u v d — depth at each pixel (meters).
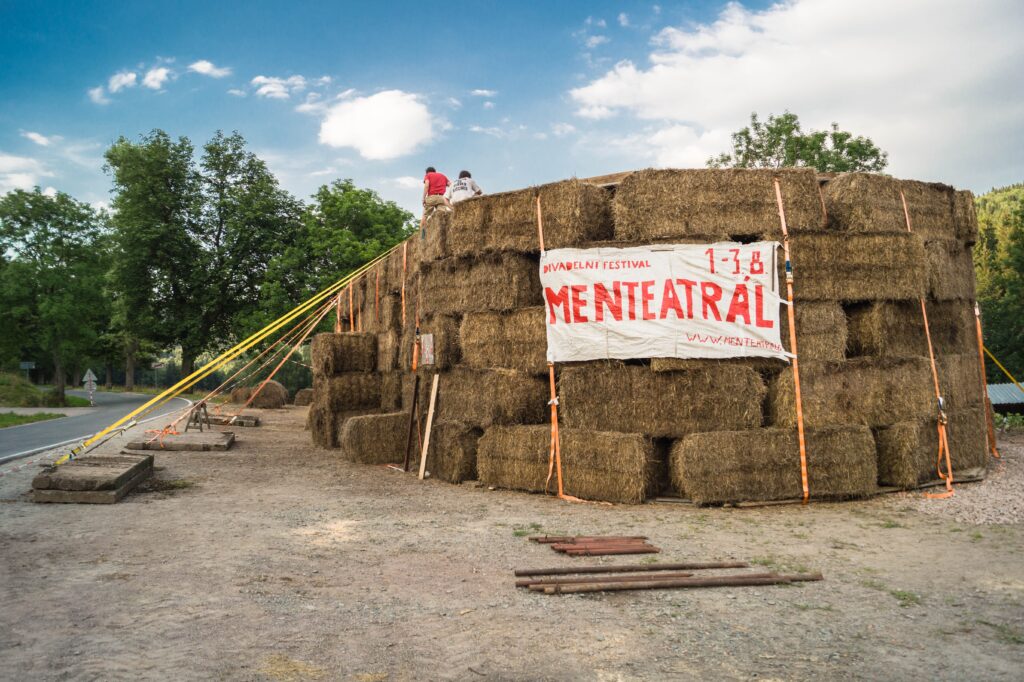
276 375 37.75
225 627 4.33
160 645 4.01
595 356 9.09
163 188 39.28
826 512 7.99
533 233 9.73
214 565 5.74
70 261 42.19
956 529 7.03
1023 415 17.98
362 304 19.34
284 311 36.12
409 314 13.58
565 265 9.33
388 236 37.88
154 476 10.66
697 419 8.62
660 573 5.54
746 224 9.19
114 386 66.94
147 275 39.31
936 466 9.49
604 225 10.04
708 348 8.77
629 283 9.05
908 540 6.61
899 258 9.30
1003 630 4.30
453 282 10.80
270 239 39.88
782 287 9.01
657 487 9.00
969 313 11.33
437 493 9.48
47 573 5.43
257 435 18.48
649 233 9.27
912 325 9.67
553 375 9.48
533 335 9.66
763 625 4.41
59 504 8.28
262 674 3.63
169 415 24.77
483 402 9.92
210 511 8.06
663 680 3.58
